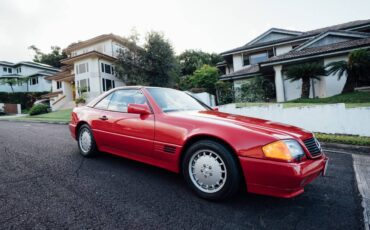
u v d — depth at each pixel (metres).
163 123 2.79
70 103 25.48
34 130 8.19
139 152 3.03
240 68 21.08
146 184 2.84
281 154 2.05
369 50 12.15
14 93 34.12
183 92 4.03
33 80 38.81
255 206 2.35
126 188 2.70
